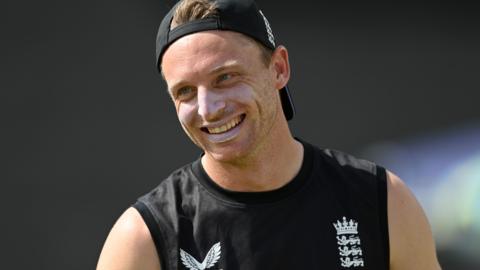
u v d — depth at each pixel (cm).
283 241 318
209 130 307
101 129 1006
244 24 304
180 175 335
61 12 1027
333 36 1080
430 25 1088
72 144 998
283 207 321
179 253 316
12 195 973
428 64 1080
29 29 1020
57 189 983
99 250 966
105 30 1031
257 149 312
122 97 1017
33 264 953
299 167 328
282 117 324
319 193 325
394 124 1062
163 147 1007
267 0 1078
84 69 1019
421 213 334
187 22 302
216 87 301
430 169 1012
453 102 1070
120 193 991
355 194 326
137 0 1038
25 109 1001
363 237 320
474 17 1089
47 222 969
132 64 1026
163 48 308
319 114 1059
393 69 1078
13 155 986
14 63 1010
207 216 320
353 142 1057
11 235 958
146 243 316
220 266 315
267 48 313
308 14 1082
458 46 1086
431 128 1059
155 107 1016
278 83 322
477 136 1038
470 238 923
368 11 1086
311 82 1066
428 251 332
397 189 330
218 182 323
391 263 327
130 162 1002
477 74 1080
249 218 319
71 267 958
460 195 959
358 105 1066
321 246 318
